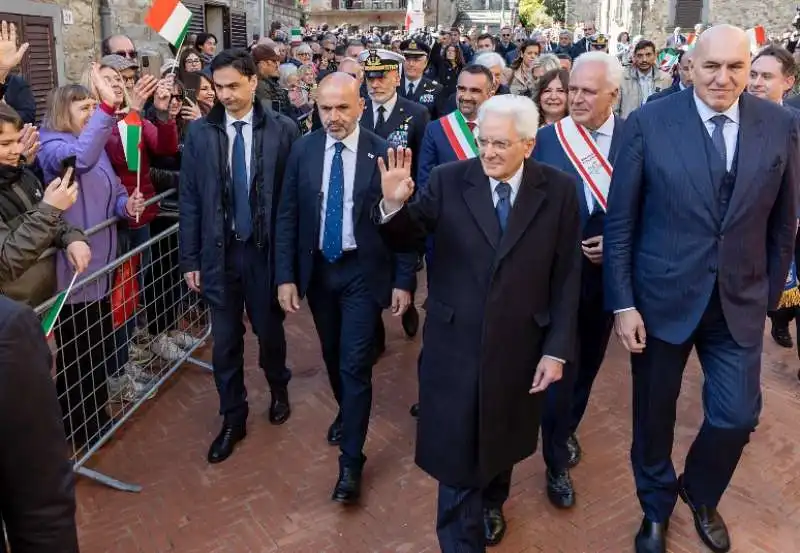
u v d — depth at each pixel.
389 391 4.94
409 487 3.89
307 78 9.12
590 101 3.58
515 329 2.84
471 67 4.19
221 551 3.40
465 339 2.82
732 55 2.78
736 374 3.05
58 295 3.53
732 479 3.94
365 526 3.58
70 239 3.58
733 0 22.27
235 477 3.98
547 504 3.74
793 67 4.74
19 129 3.25
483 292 2.79
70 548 1.60
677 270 3.01
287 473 4.02
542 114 4.70
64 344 3.98
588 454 4.19
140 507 3.72
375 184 3.70
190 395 4.90
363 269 3.70
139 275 4.73
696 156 2.92
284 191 3.87
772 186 2.93
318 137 3.81
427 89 7.57
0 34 3.69
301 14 19.69
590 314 3.76
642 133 3.04
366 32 26.30
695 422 4.55
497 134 2.65
